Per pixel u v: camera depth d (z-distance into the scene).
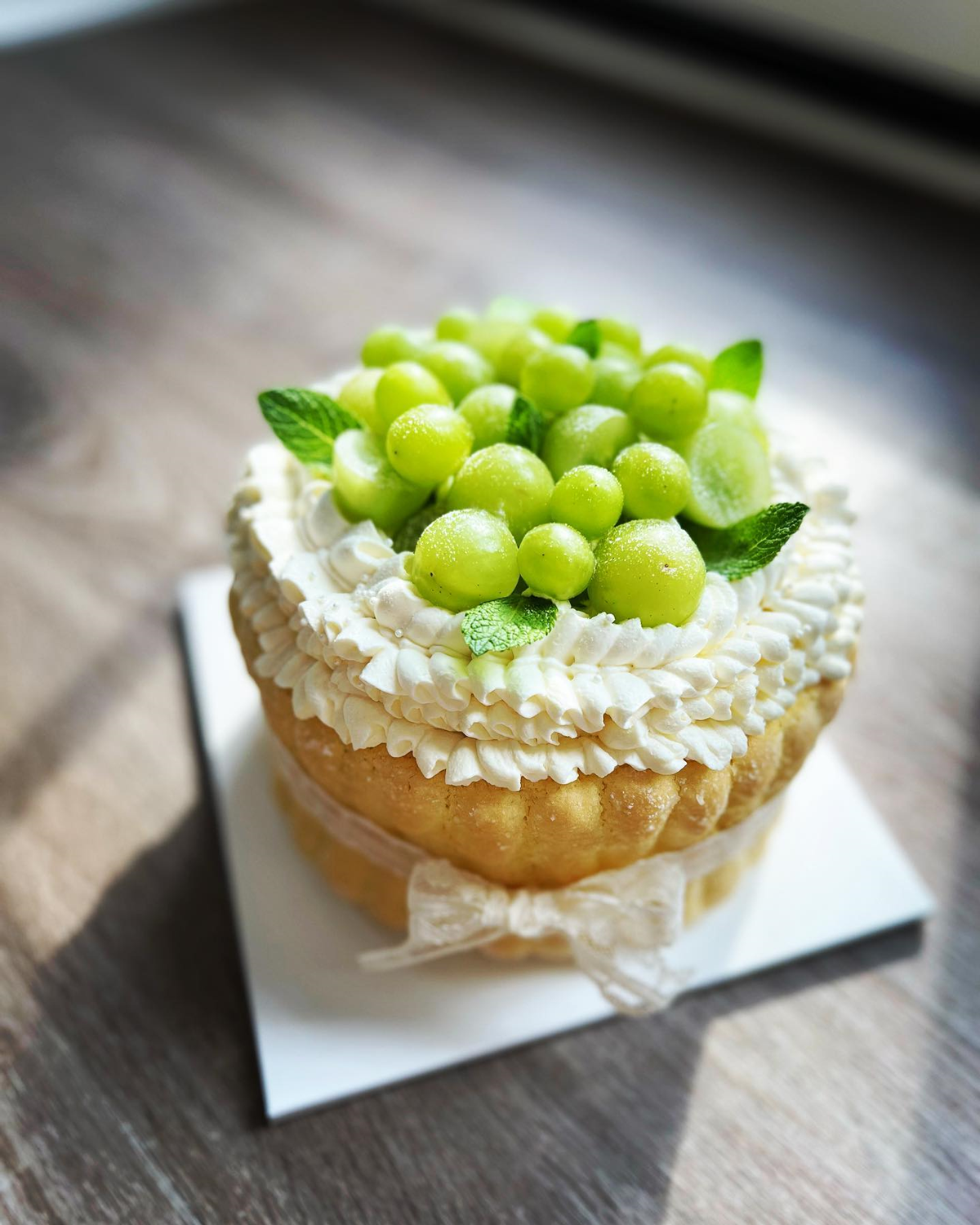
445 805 0.29
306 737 0.30
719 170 0.69
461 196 0.66
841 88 0.68
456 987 0.33
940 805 0.39
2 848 0.36
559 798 0.28
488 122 0.73
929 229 0.64
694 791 0.29
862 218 0.65
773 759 0.30
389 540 0.30
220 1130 0.31
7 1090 0.31
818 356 0.55
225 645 0.41
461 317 0.35
